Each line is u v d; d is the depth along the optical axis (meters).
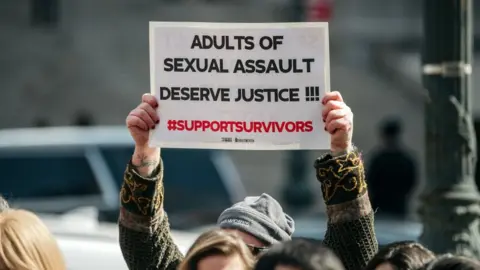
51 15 24.23
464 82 7.52
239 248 4.61
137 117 5.32
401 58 24.84
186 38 5.36
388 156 16.70
